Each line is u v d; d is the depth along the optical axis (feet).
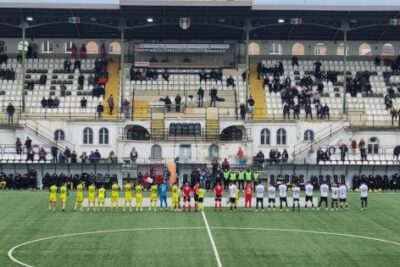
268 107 384.27
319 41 422.82
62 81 396.37
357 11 378.32
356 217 236.84
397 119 377.30
